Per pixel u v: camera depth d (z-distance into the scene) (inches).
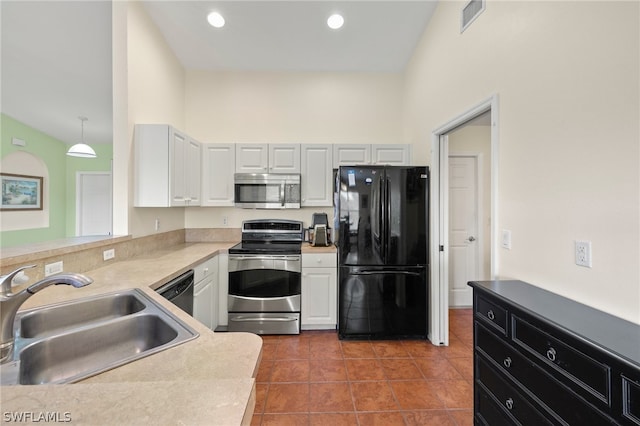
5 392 21.9
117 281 63.7
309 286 113.2
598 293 43.6
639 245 38.7
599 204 43.8
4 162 178.5
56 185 216.1
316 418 67.1
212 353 31.8
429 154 108.0
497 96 67.2
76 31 103.0
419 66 117.4
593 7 44.6
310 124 141.0
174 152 98.5
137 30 95.3
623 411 29.3
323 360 92.4
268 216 139.0
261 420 66.4
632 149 39.6
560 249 50.3
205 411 20.2
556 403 37.2
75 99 152.6
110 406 20.5
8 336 34.8
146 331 44.9
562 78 50.1
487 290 52.4
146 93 101.6
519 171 60.2
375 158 128.6
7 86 139.6
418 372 85.8
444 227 104.0
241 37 114.5
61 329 48.8
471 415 68.6
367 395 75.3
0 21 97.4
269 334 112.0
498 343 49.1
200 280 94.3
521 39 59.9
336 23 106.4
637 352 30.3
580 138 46.8
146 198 94.3
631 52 39.6
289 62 132.9
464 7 82.2
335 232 130.6
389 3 98.0
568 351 35.6
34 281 57.1
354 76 141.8
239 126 139.4
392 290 106.0
